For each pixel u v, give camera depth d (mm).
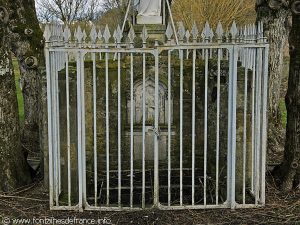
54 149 6789
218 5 31500
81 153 6684
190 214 6633
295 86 7586
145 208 6781
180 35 9227
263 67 6727
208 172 8422
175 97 8766
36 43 11094
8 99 7613
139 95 8742
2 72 7500
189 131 8773
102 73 8492
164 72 8680
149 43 8992
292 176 7582
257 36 6852
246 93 6777
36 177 8398
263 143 6816
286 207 6879
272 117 11383
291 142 7668
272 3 11031
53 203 6840
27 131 11438
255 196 6898
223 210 6781
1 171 7453
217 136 6711
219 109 7008
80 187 6719
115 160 8734
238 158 7246
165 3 9562
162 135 8812
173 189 7930
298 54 7516
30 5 11234
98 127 8594
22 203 7070
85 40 7789
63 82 7078
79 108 6590
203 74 8648
